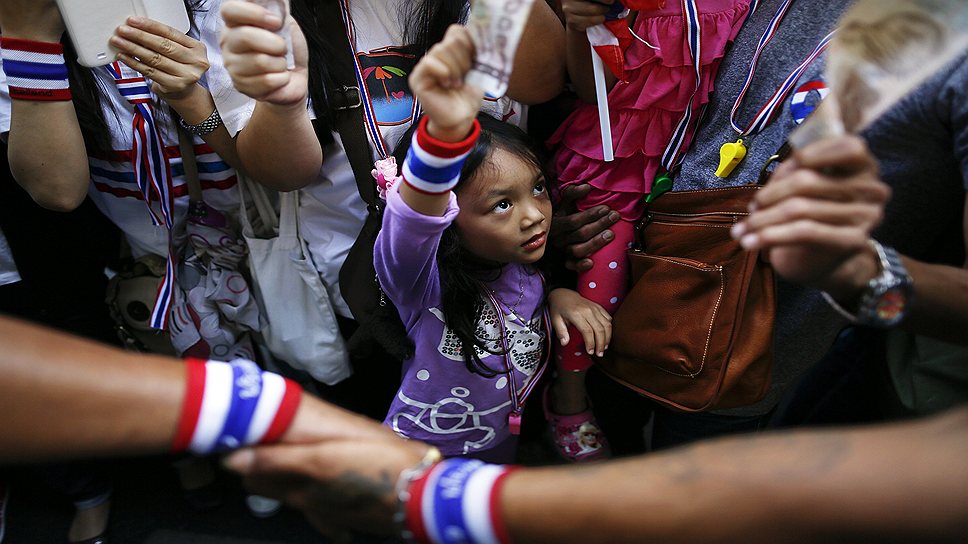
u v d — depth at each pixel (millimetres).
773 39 1165
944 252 1093
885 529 453
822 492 469
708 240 1213
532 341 1371
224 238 1507
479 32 755
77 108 1250
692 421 1470
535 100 1367
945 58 696
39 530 1892
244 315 1571
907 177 1003
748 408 1416
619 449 1810
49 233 1532
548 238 1437
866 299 776
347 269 1401
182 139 1351
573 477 570
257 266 1504
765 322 1207
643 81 1258
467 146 884
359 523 687
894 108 959
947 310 834
